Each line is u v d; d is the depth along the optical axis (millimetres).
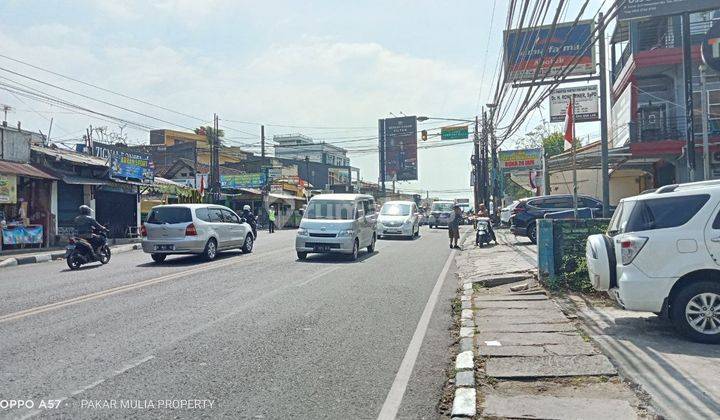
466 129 36688
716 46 11531
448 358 6238
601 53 12602
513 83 18531
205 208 16859
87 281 12203
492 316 8078
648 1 11812
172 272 13586
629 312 8188
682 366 5602
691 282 6559
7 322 7918
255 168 59656
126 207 29031
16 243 20875
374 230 19203
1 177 20344
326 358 6180
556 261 10352
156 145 57281
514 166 44375
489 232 20922
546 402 4656
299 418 4500
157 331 7371
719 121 22453
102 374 5570
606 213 12609
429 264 15359
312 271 13695
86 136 36438
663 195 6875
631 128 23891
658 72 24156
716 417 4316
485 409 4527
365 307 9109
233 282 11812
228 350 6465
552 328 7227
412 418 4535
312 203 17109
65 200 24656
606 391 4891
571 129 11727
